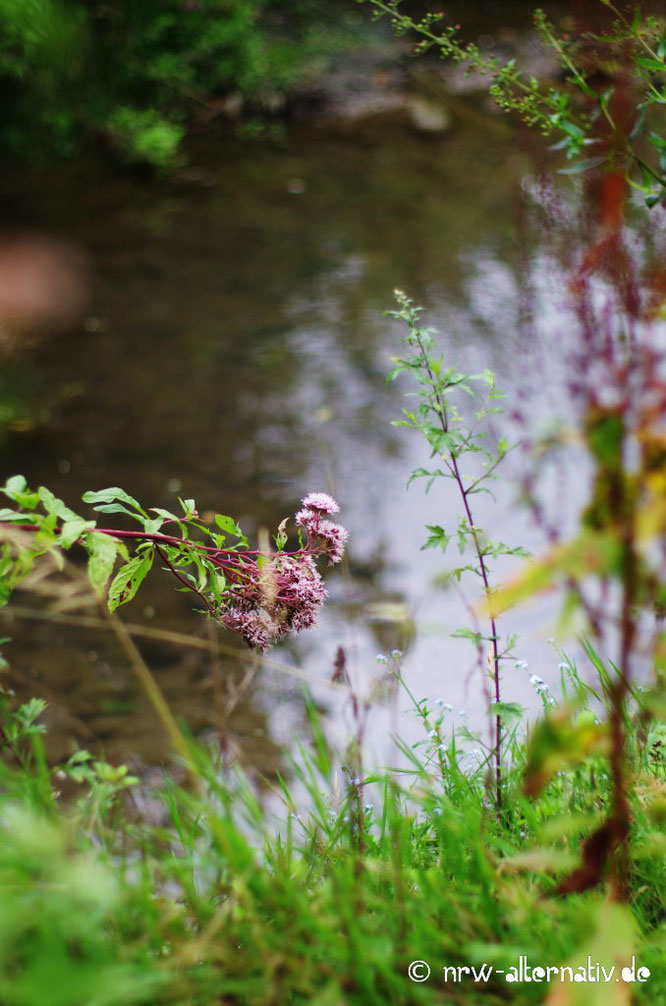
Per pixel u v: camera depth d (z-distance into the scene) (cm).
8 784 191
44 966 128
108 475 649
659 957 163
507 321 788
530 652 414
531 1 1408
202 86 1259
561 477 135
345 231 985
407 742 366
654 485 114
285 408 717
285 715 443
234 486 635
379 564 545
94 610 450
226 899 181
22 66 1134
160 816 230
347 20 1396
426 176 1100
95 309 853
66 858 152
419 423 240
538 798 217
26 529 205
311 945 161
